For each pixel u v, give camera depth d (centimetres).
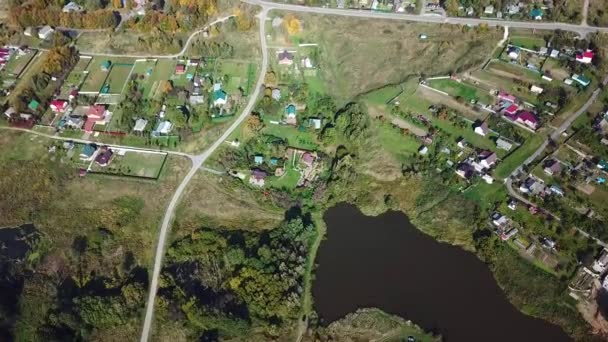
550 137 12762
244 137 13362
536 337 10044
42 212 12300
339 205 12188
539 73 14238
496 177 12162
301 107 14025
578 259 10806
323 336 10150
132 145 13388
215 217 12019
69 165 13100
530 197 11731
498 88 13925
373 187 12375
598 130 12812
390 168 12619
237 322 9906
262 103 13962
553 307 10325
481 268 10994
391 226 11800
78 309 10188
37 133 13825
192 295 10431
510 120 13138
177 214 12056
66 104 14388
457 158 12556
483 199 11844
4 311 10344
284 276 10525
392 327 10206
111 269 11194
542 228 11281
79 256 11356
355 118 13200
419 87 14125
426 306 10475
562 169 12125
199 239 11319
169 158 13075
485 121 13112
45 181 12812
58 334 9981
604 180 11862
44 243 11731
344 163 12369
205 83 14650
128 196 12425
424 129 13225
